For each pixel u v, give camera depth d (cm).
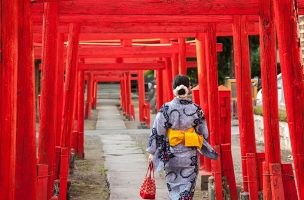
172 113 628
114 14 686
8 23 420
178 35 1178
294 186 608
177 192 625
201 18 812
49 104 695
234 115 2716
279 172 608
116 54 1520
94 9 688
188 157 626
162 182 1026
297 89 518
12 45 422
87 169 1204
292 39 514
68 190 876
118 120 2997
